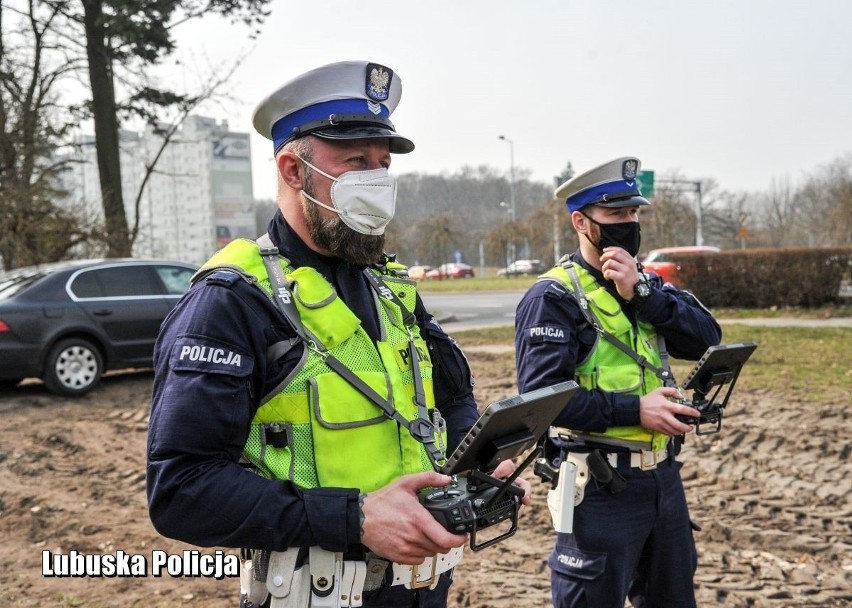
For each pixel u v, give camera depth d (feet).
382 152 5.77
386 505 5.02
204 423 4.85
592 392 8.46
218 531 4.85
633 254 9.35
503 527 15.88
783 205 215.92
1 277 29.53
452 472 5.21
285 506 4.90
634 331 8.98
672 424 8.25
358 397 5.41
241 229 240.12
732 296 58.23
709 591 12.53
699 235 122.52
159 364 5.19
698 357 9.54
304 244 5.74
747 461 19.02
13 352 26.40
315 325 5.39
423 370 6.10
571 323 8.73
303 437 5.28
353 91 5.65
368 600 5.62
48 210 49.24
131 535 15.93
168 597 13.00
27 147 49.29
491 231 176.04
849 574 13.15
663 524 8.77
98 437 23.57
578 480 8.62
